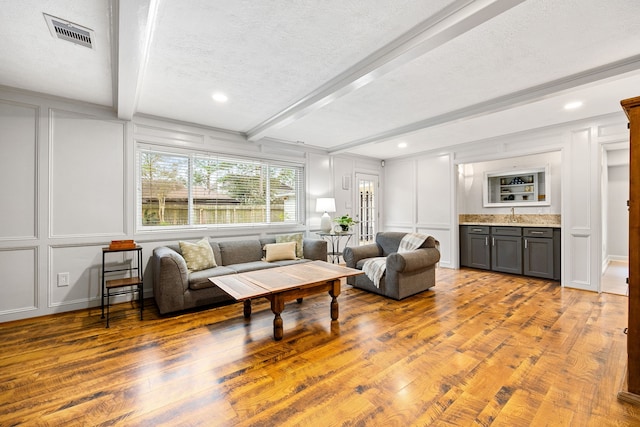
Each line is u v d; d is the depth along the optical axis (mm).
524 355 2129
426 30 1921
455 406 1592
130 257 3508
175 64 2408
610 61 2371
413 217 6094
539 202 5023
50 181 3057
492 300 3451
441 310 3115
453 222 5430
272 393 1721
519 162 5316
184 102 3242
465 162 5211
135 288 3533
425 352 2191
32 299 2961
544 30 1959
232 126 4184
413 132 4160
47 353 2215
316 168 5559
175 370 1974
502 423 1459
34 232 2977
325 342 2377
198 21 1862
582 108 3436
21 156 2918
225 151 4352
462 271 5137
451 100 3211
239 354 2189
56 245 3084
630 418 1482
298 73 2582
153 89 2898
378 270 3645
